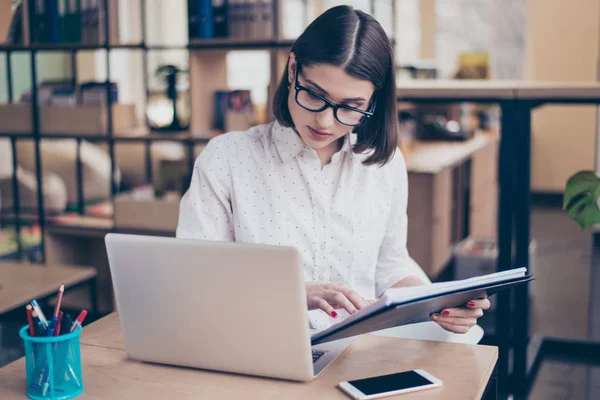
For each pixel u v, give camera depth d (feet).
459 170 17.66
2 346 12.30
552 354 12.30
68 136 13.85
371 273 6.43
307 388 4.44
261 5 12.28
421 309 4.69
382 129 6.04
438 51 27.78
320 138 5.57
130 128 14.25
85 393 4.41
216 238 6.07
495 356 5.00
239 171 6.14
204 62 13.16
